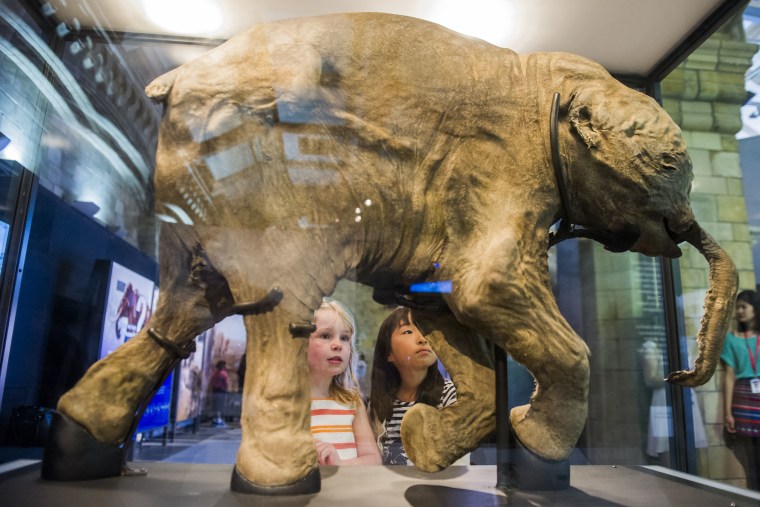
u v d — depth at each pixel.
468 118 1.53
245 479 1.35
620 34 2.21
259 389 1.38
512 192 1.52
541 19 2.09
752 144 2.53
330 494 1.41
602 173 1.55
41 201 1.97
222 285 1.56
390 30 1.54
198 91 1.41
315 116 1.43
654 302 3.00
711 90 2.47
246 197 1.39
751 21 2.15
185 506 1.27
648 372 2.90
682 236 1.63
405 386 1.75
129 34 1.94
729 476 2.35
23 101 1.82
